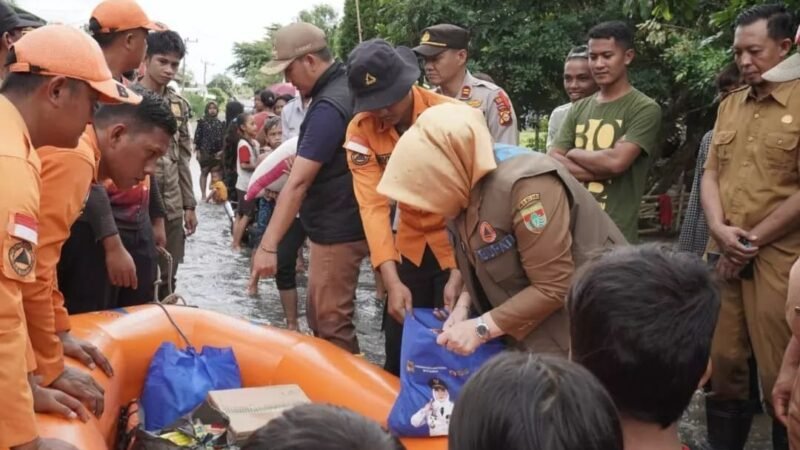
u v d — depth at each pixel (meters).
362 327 5.51
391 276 3.20
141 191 3.66
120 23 3.44
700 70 7.98
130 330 3.12
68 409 2.31
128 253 3.47
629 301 1.37
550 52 9.58
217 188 10.45
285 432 1.08
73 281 3.39
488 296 2.57
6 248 1.72
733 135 3.16
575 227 2.43
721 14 4.50
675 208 10.08
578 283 1.45
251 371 3.15
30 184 1.79
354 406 2.90
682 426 3.80
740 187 3.10
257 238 7.08
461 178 2.36
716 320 1.41
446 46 4.10
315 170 3.46
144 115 2.73
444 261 3.25
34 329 2.31
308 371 3.07
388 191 2.37
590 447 1.08
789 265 2.96
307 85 3.56
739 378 3.25
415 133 2.40
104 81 2.03
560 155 3.71
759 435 3.70
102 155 2.75
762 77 2.98
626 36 3.56
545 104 10.60
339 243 3.58
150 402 2.89
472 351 2.44
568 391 1.10
